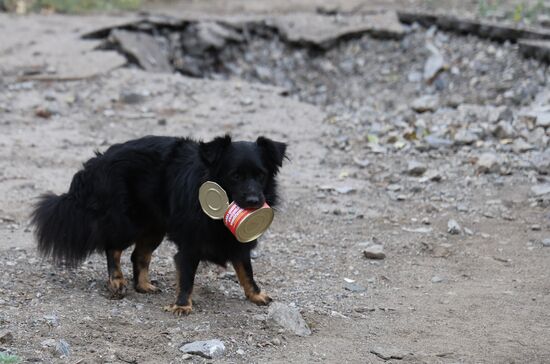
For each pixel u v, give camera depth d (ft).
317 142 50.39
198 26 72.54
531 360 23.81
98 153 28.73
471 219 38.29
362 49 70.74
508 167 44.42
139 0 85.92
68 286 28.48
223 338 24.34
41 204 29.01
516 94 58.65
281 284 30.12
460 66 65.36
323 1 83.97
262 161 26.20
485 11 72.90
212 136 50.21
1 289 27.40
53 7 80.43
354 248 34.65
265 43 73.36
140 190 27.45
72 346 23.09
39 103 54.65
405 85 65.41
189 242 26.43
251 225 25.39
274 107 56.49
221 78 69.67
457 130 49.67
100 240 27.81
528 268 32.24
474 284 30.58
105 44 67.00
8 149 46.80
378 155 47.73
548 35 63.41
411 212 39.47
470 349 24.49
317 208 39.75
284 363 22.88
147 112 54.44
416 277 31.37
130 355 22.72
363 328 25.96
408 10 75.87
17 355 22.11
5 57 62.39
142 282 28.68
